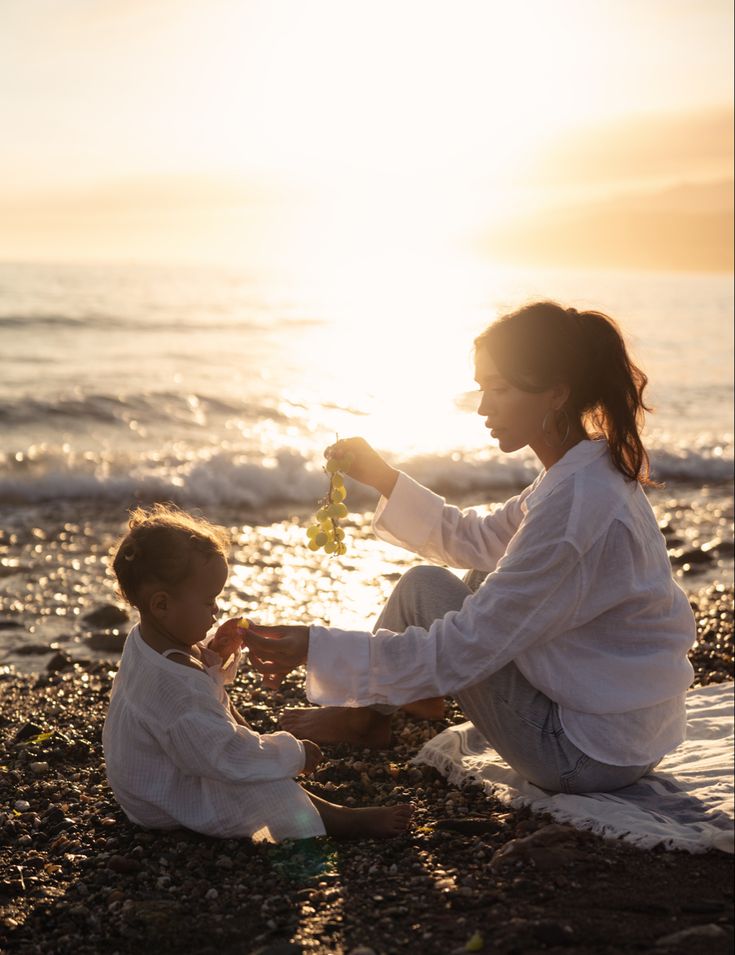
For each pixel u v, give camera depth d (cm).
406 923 250
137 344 2741
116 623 646
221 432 1571
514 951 230
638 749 305
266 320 3538
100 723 436
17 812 337
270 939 247
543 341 294
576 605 292
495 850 287
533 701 305
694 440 1525
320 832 295
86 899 275
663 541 312
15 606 684
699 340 3119
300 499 1126
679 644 308
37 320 3066
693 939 228
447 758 348
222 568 303
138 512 329
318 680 299
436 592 331
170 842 304
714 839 272
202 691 296
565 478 295
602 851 277
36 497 1084
